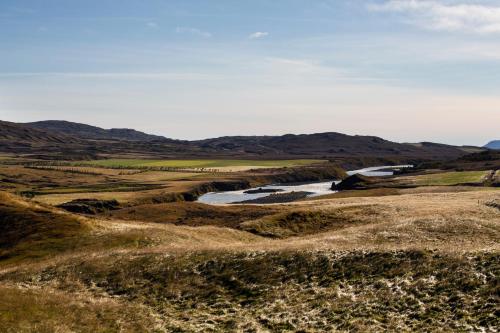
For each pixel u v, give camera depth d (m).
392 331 21.61
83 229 57.69
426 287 25.66
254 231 68.12
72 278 35.84
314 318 24.45
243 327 24.41
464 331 20.52
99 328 23.64
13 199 70.88
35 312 24.84
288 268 32.34
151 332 23.86
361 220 70.19
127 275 35.09
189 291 31.08
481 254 28.31
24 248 52.16
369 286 27.39
